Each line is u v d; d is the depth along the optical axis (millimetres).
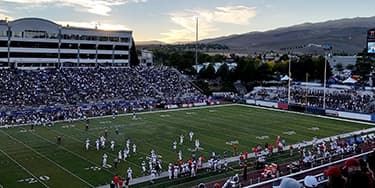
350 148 41875
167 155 41000
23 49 90875
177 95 88000
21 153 41250
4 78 77312
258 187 26969
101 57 104125
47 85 78875
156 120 62188
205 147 44625
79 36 99312
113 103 75562
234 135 51219
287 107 75938
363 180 6094
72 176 33688
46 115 62844
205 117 65625
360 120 64688
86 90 80688
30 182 31953
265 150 40469
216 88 107625
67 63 98250
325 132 54188
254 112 72000
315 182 9289
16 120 59594
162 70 100500
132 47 118875
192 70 141125
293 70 124500
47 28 93812
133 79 90875
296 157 40344
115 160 36969
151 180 32875
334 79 110250
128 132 52500
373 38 63031
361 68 123562
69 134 51031
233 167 36781
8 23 88250
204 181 32656
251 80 120625
